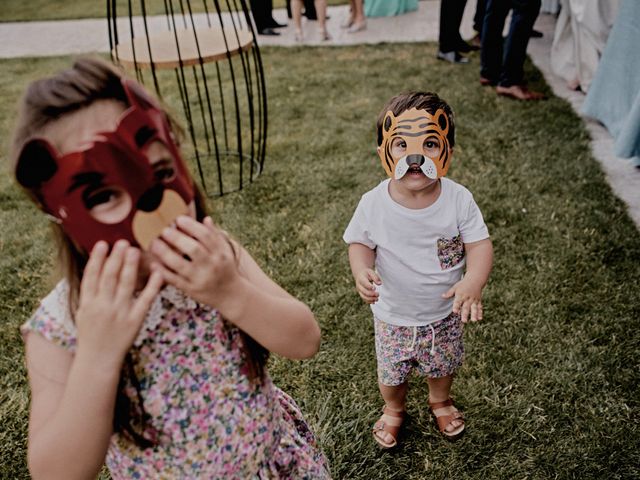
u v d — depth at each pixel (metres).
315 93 4.51
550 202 2.85
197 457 0.95
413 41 5.63
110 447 0.96
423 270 1.51
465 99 4.11
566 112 3.79
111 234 0.71
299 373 2.06
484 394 1.92
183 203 0.76
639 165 3.10
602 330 2.11
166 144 0.75
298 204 3.04
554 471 1.68
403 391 1.78
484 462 1.73
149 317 0.88
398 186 1.48
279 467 1.09
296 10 5.77
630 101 3.18
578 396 1.88
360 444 1.79
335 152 3.57
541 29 5.56
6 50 6.42
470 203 1.50
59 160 0.66
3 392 2.06
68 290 0.87
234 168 3.46
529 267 2.45
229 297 0.81
